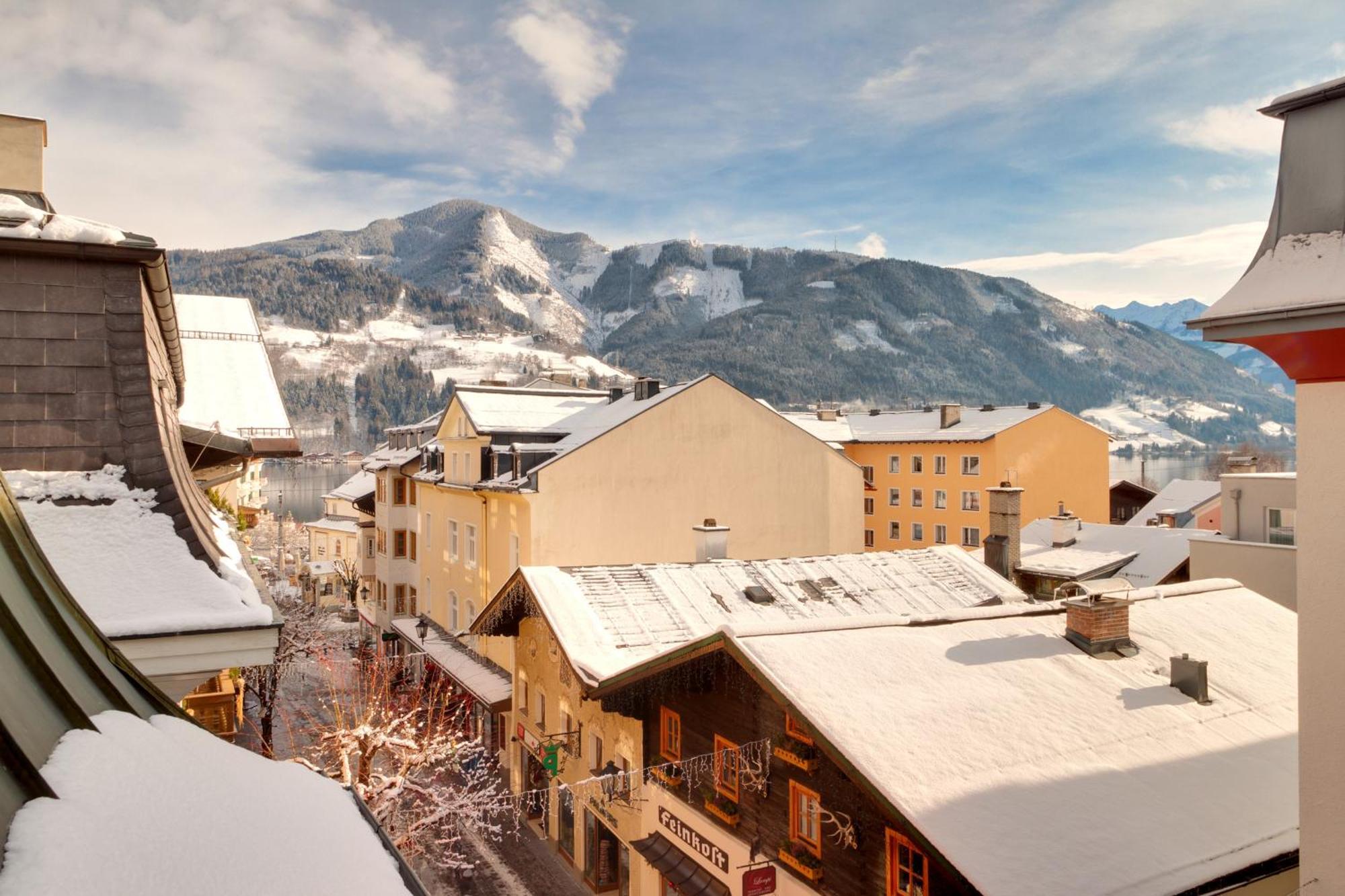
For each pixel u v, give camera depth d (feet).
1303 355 17.10
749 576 65.77
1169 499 185.16
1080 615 41.70
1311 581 17.47
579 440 93.66
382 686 97.25
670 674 44.50
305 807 11.84
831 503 106.83
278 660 92.94
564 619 57.06
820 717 32.40
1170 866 26.20
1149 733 34.14
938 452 190.08
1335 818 16.96
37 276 23.24
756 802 41.39
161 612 20.45
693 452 95.81
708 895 43.60
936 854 26.03
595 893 61.16
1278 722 36.60
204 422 61.26
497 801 77.25
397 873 10.82
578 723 63.31
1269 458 445.37
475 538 100.83
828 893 35.94
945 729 32.55
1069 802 28.89
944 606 65.16
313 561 221.25
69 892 7.09
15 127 35.88
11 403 22.48
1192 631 44.73
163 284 26.48
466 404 102.73
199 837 9.25
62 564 20.81
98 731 10.71
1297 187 17.79
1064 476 182.19
